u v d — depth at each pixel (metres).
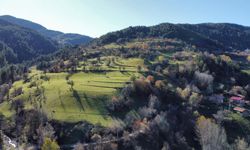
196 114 155.00
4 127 134.62
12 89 192.75
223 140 132.12
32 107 144.25
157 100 156.12
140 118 141.38
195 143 136.75
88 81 182.62
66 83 179.25
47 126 122.00
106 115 142.12
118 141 122.31
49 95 159.62
